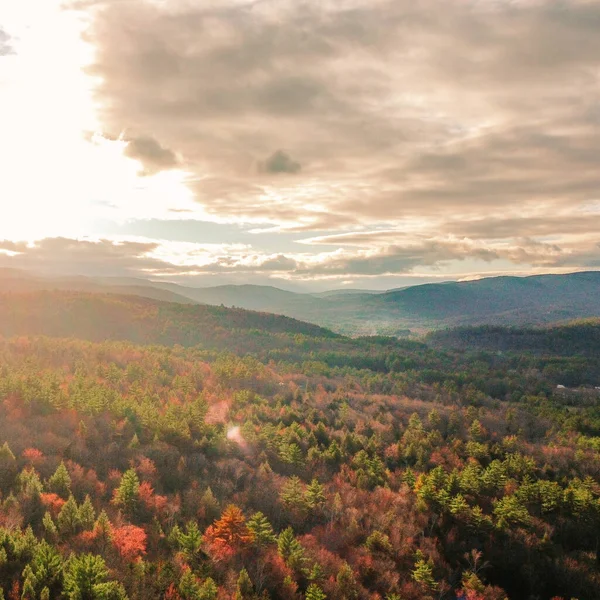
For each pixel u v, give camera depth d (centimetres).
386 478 10181
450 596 7062
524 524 8644
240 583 5603
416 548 7681
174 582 5284
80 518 5944
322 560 6688
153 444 9356
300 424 12900
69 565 4844
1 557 4816
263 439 10738
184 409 11281
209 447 9888
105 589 4441
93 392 11012
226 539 6406
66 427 9325
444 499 8806
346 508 8369
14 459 7281
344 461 10612
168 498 7538
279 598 5872
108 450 8625
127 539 5722
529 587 7631
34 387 10875
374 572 6894
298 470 9888
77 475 7331
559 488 9706
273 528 7600
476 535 8425
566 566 7894
